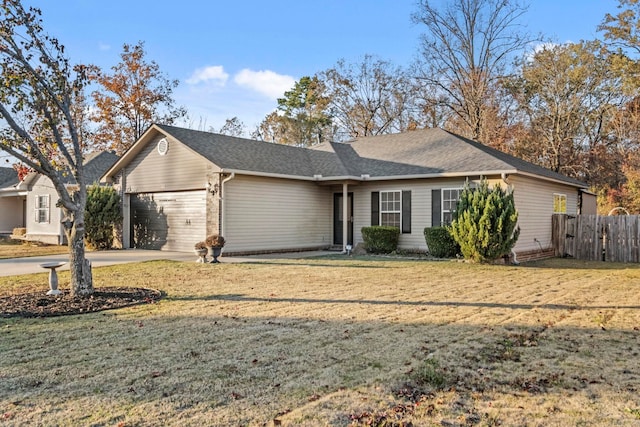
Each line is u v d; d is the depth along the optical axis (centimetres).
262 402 358
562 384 400
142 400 361
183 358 461
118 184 1847
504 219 1277
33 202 2192
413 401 363
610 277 1084
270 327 582
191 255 1518
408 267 1227
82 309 687
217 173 1461
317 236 1773
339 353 478
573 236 1619
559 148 2895
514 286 930
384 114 3662
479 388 391
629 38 2661
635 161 2619
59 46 784
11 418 328
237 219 1503
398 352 482
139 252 1630
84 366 438
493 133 2897
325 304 730
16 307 698
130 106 3077
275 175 1566
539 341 530
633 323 618
